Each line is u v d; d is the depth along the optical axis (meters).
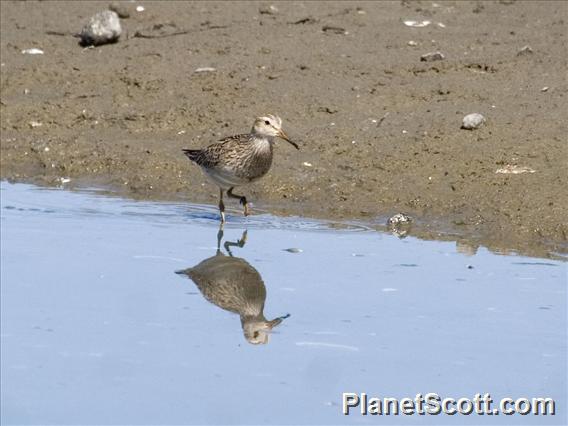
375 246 14.00
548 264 13.28
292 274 13.13
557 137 16.09
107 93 18.91
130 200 15.97
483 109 17.11
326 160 16.36
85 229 14.76
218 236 14.49
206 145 17.11
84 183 16.67
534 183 15.09
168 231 14.69
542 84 17.75
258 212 15.38
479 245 13.97
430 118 17.05
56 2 22.83
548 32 19.88
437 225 14.63
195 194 16.16
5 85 19.36
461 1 21.88
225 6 22.09
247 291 12.77
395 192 15.41
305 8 21.77
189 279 13.12
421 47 19.55
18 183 16.73
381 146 16.47
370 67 18.86
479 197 15.01
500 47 19.30
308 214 15.26
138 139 17.62
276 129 14.81
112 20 20.52
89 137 17.80
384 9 21.56
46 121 18.30
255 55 19.61
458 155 15.98
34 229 14.73
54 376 10.90
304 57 19.44
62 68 19.80
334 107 17.62
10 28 21.55
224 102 18.17
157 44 20.45
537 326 11.63
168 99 18.50
